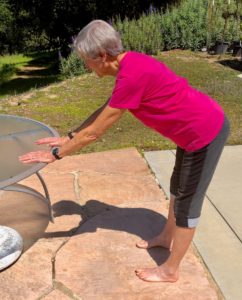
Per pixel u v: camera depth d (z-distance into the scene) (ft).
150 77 6.82
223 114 7.32
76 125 18.15
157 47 32.04
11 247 9.32
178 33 33.58
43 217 10.82
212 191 12.01
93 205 11.31
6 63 56.44
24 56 61.62
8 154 8.14
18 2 51.85
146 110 7.16
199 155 7.13
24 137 8.86
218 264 9.00
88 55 6.90
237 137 15.88
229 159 14.02
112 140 16.12
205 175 7.25
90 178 12.75
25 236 10.03
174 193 8.57
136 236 9.91
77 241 9.75
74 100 22.00
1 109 20.53
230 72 26.76
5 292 8.26
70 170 13.30
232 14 35.63
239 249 9.48
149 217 10.68
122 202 11.46
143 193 11.91
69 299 8.07
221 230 10.18
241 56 29.99
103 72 7.23
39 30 54.49
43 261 9.13
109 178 12.76
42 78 46.68
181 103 7.02
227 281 8.52
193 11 34.65
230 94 21.80
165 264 8.36
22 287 8.39
